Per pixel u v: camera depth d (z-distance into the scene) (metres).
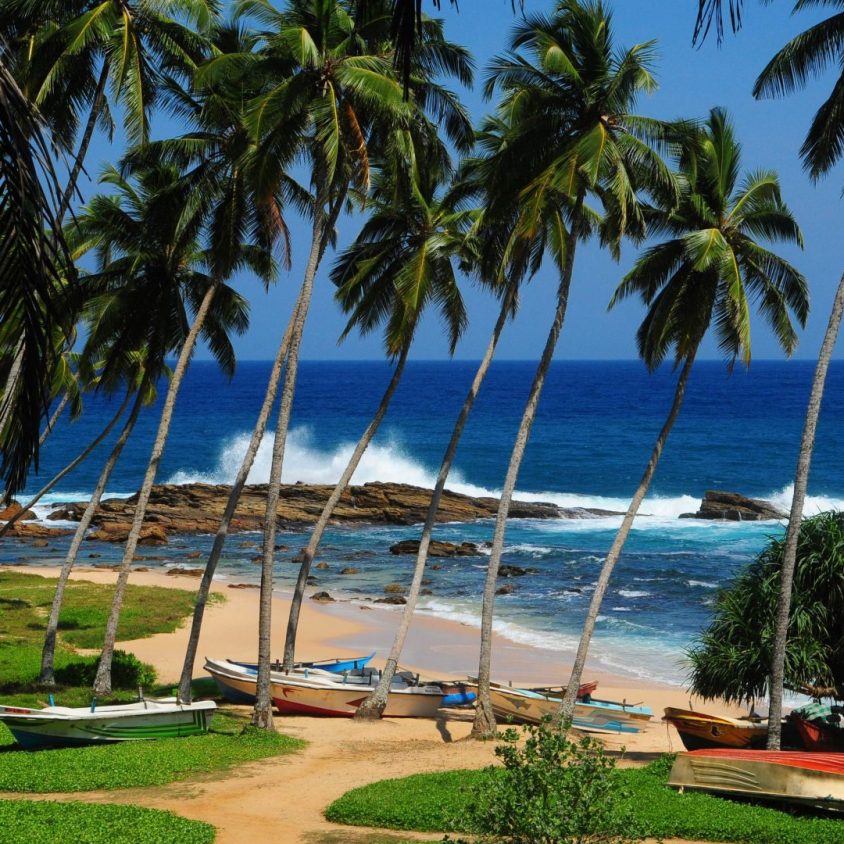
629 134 24.67
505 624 42.66
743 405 175.75
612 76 24.53
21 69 24.98
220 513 69.25
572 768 13.88
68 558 30.78
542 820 13.14
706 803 19.19
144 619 40.97
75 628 38.84
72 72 25.75
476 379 29.88
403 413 166.25
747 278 25.89
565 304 26.70
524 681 33.97
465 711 30.22
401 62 6.61
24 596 45.09
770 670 22.95
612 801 13.77
